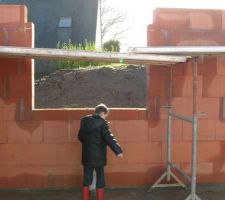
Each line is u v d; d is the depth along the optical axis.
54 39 19.88
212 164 6.14
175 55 5.02
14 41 5.68
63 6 21.38
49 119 5.88
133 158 6.04
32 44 5.72
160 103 6.00
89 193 5.59
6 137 5.83
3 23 5.66
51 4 21.39
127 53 4.66
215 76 6.04
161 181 6.04
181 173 5.60
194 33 5.96
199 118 6.07
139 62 5.23
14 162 5.87
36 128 5.87
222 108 6.09
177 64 5.94
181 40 5.95
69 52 4.58
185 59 4.86
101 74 12.22
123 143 6.02
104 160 5.24
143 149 6.05
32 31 5.70
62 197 5.68
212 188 6.07
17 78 5.77
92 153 5.16
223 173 6.16
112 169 6.02
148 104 6.00
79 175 5.98
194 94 4.95
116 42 17.14
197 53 4.80
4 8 5.66
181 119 5.57
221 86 6.05
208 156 6.12
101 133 5.16
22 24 5.68
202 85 6.04
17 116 5.82
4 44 5.66
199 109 6.06
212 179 6.15
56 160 5.93
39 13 21.00
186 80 5.98
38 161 5.91
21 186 5.91
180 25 5.96
